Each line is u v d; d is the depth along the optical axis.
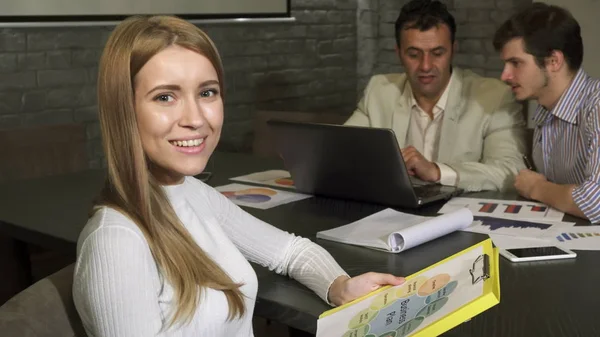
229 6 3.86
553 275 1.45
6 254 2.19
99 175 2.48
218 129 1.14
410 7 2.46
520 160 2.36
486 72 4.10
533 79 2.09
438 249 1.52
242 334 1.21
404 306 1.22
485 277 1.35
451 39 2.47
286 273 1.41
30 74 3.25
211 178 2.37
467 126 2.48
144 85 1.07
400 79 2.72
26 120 3.27
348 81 4.59
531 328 1.21
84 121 3.47
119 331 1.01
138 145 1.07
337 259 1.48
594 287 1.38
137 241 1.04
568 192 1.88
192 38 1.10
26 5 3.16
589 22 3.51
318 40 4.38
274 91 4.20
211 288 1.12
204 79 1.10
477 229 1.77
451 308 1.30
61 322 1.11
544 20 2.05
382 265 1.43
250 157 2.74
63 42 3.34
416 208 1.93
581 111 2.06
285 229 1.76
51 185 2.35
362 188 1.97
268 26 4.11
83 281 1.03
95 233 1.03
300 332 1.54
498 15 3.99
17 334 1.03
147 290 1.03
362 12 4.54
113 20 3.43
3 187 2.34
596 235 1.70
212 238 1.22
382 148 1.82
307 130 1.94
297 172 2.08
